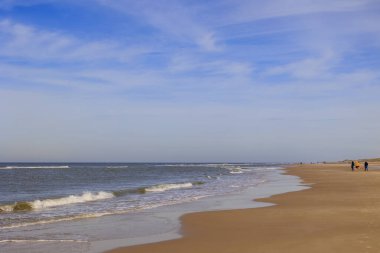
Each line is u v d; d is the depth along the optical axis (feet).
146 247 34.91
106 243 36.88
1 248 35.29
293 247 32.37
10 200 76.13
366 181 120.26
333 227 40.50
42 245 36.35
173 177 180.34
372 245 31.94
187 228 43.55
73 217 52.80
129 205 67.10
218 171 270.87
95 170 286.66
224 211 56.34
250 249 32.63
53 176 187.42
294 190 93.61
